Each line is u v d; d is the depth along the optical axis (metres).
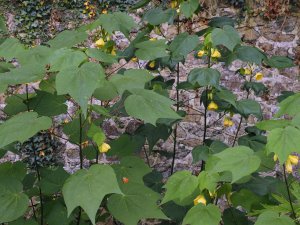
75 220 1.18
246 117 1.55
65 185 0.82
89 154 1.32
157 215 0.96
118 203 0.98
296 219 0.87
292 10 2.84
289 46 2.87
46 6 2.86
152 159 2.90
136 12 2.83
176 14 1.48
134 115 0.86
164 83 1.72
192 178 0.90
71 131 1.23
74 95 0.77
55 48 1.06
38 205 1.27
